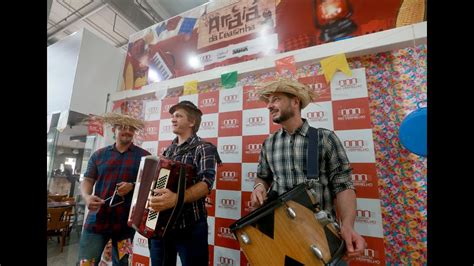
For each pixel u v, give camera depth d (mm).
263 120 1846
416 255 1323
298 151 1246
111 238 1815
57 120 2521
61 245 3152
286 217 947
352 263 1409
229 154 1910
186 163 1451
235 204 1812
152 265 1474
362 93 1560
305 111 1675
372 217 1411
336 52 1656
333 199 1199
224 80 2045
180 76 2414
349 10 1737
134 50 2811
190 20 2469
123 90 2789
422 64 1469
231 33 2197
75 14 4254
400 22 1572
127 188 1734
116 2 3791
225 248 1788
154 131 2385
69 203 3236
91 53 2627
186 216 1368
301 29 1885
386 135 1495
